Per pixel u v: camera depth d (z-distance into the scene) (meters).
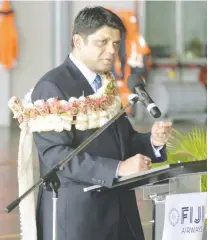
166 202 4.40
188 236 4.48
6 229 8.61
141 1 19.81
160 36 20.23
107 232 4.52
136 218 4.70
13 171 12.30
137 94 4.25
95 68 4.54
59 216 4.50
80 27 4.50
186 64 20.28
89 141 4.23
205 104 19.25
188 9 20.42
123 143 4.62
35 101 4.51
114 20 4.46
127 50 18.02
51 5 18.59
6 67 17.97
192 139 6.79
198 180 4.71
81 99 4.48
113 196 4.56
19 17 18.39
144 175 4.11
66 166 4.35
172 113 19.12
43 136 4.43
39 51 18.58
